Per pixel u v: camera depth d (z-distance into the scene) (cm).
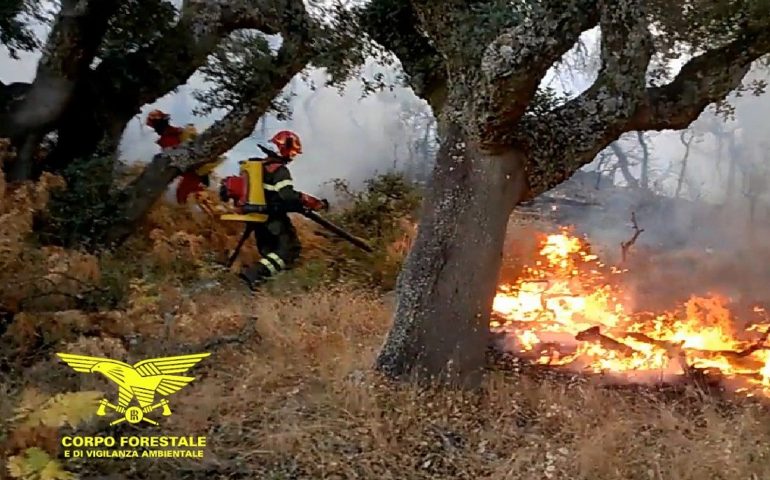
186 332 509
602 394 429
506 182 429
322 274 728
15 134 721
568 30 367
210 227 856
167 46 781
